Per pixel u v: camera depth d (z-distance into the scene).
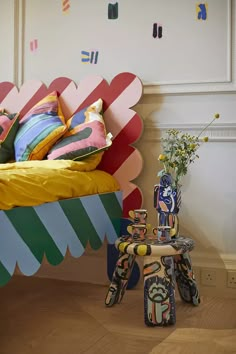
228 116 2.26
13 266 1.42
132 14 2.42
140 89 2.32
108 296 2.06
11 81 2.65
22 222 1.47
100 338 1.66
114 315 1.94
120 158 2.37
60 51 2.57
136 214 2.04
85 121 2.30
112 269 2.41
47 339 1.65
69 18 2.54
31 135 2.26
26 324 1.82
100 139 2.16
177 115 2.34
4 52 2.65
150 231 2.35
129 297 2.22
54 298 2.19
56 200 1.70
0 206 1.38
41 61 2.61
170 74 2.36
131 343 1.61
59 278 2.58
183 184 2.34
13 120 2.41
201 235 2.32
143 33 2.40
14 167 1.93
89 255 2.51
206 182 2.30
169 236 1.89
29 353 1.52
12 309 2.02
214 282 2.28
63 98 2.48
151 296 1.79
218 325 1.81
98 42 2.49
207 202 2.31
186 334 1.70
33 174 1.61
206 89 2.27
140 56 2.41
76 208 1.84
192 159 2.21
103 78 2.40
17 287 2.39
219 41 2.27
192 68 2.32
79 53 2.53
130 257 2.07
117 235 2.27
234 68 2.24
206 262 2.30
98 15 2.49
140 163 2.34
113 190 2.27
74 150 2.10
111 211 2.20
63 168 1.94
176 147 2.05
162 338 1.67
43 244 1.59
